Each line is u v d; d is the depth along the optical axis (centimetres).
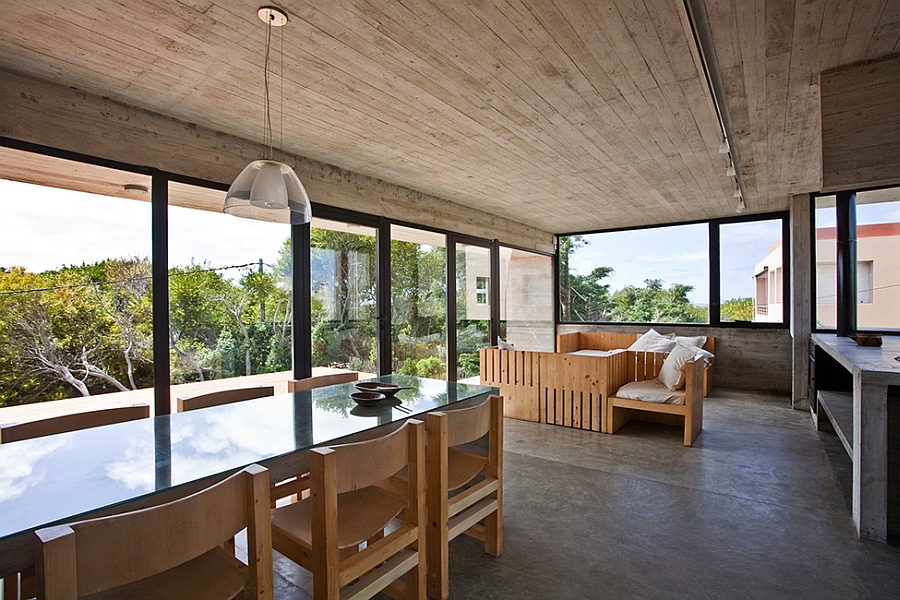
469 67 252
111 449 162
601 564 220
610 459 370
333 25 212
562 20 211
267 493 129
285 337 400
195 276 338
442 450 192
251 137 355
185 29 213
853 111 254
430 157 406
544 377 490
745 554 228
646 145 378
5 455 156
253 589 128
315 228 424
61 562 94
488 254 665
